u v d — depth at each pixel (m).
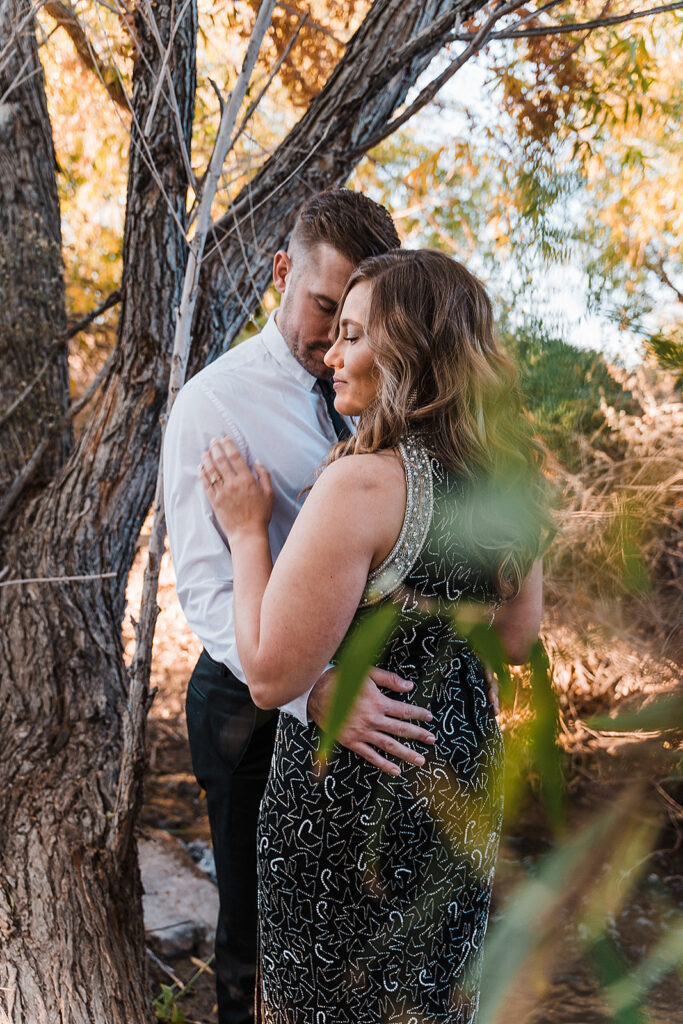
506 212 2.62
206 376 1.75
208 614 1.66
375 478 1.21
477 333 1.28
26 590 2.97
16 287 3.28
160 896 2.91
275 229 2.60
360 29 2.47
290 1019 1.44
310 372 1.77
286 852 1.36
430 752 1.30
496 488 0.97
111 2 2.66
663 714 0.49
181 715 4.27
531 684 0.52
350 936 1.35
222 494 1.51
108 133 4.29
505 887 2.29
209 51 2.93
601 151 2.54
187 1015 2.41
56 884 2.20
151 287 2.75
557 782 0.50
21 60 3.21
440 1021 1.41
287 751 1.38
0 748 2.64
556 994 1.86
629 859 0.47
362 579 1.21
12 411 3.18
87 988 1.94
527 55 2.50
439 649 1.28
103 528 3.05
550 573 1.78
